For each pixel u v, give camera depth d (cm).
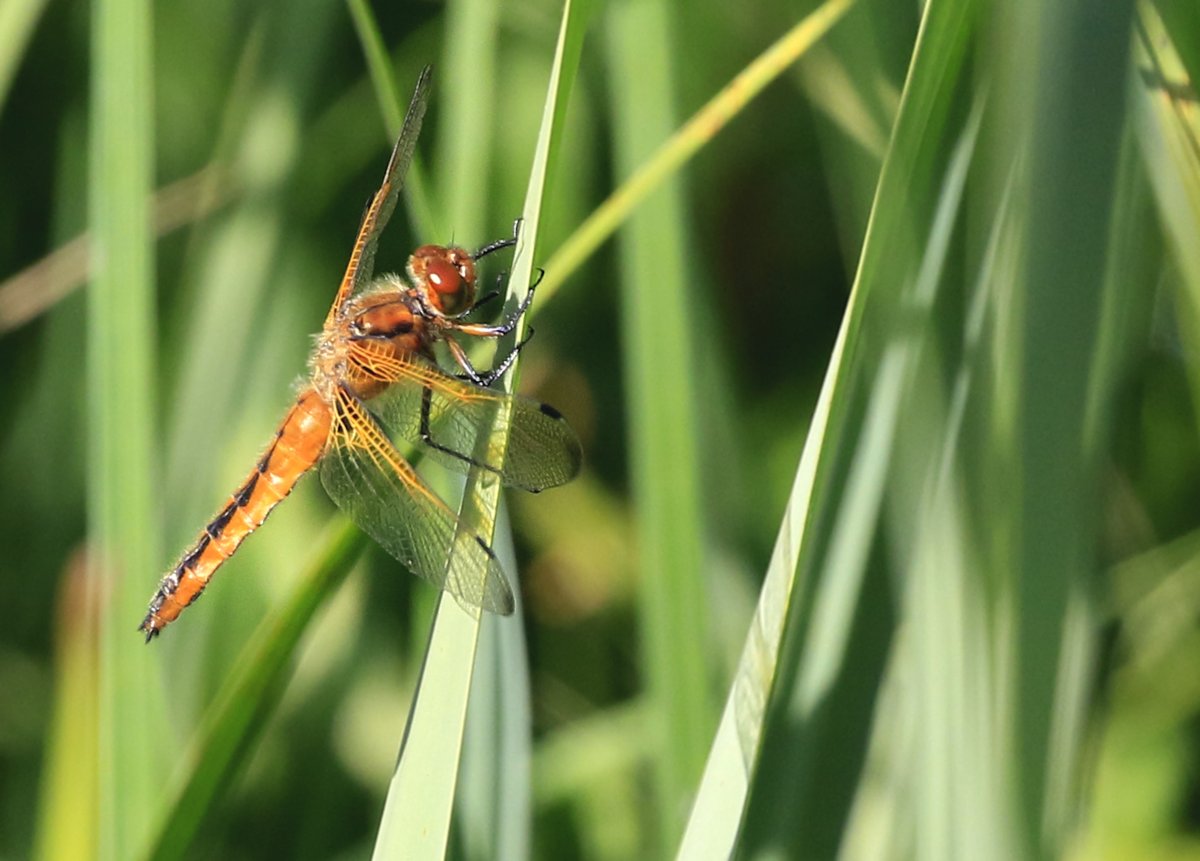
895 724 117
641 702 122
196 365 123
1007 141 115
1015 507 114
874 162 119
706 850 114
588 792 122
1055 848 115
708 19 123
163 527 122
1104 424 115
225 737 116
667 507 118
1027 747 115
